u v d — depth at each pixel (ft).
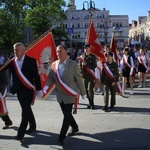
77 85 23.63
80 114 31.09
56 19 184.85
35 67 22.75
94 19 317.63
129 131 24.88
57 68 22.56
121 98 40.32
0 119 30.12
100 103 37.19
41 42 26.37
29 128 25.22
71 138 23.49
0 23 123.85
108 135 23.97
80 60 34.04
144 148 21.07
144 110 32.53
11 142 22.91
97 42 34.76
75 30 321.73
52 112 32.42
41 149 21.33
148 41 299.58
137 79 62.18
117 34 324.39
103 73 32.71
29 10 169.37
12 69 22.86
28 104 22.94
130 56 42.55
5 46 126.72
